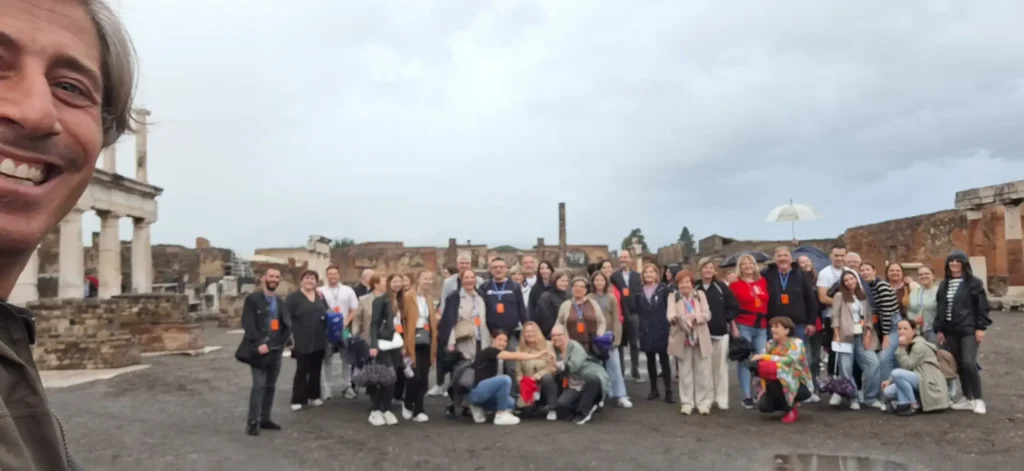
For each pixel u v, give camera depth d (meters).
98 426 9.09
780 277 10.43
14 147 1.09
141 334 18.22
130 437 8.42
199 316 33.62
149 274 25.19
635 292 12.31
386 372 8.84
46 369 14.60
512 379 9.98
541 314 10.91
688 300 9.94
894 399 9.30
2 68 1.13
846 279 9.70
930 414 9.04
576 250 62.34
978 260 27.47
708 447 7.62
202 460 7.27
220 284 36.09
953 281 9.33
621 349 12.58
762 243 39.06
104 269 22.34
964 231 28.42
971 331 9.09
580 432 8.61
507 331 10.08
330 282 11.96
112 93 1.44
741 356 10.08
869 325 9.73
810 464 6.74
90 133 1.24
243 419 9.60
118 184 22.48
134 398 11.35
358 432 8.74
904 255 32.19
